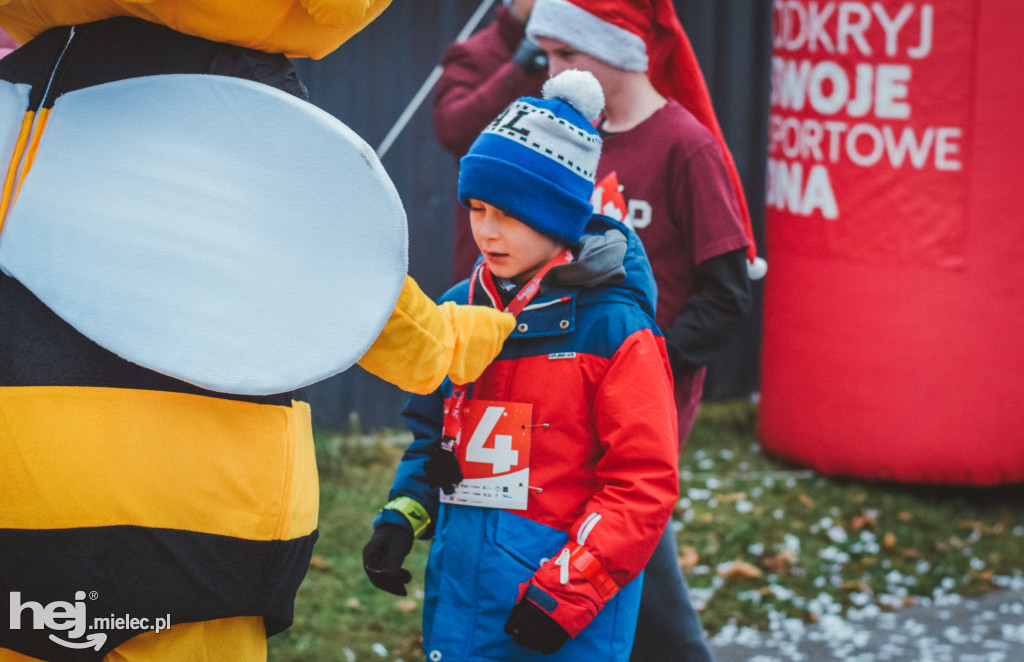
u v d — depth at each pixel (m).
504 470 2.38
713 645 4.09
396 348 2.06
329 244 1.89
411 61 6.29
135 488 1.82
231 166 1.87
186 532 1.86
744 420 7.01
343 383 6.41
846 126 5.70
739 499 5.57
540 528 2.37
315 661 3.74
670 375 2.49
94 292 1.82
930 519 5.43
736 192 3.63
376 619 4.11
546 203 2.35
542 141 2.35
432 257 6.52
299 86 2.03
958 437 5.68
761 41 7.24
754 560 4.86
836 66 5.69
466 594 2.38
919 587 4.67
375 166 1.90
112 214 1.83
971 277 5.57
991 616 4.42
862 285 5.74
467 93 4.34
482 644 2.35
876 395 5.78
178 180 1.85
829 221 5.81
